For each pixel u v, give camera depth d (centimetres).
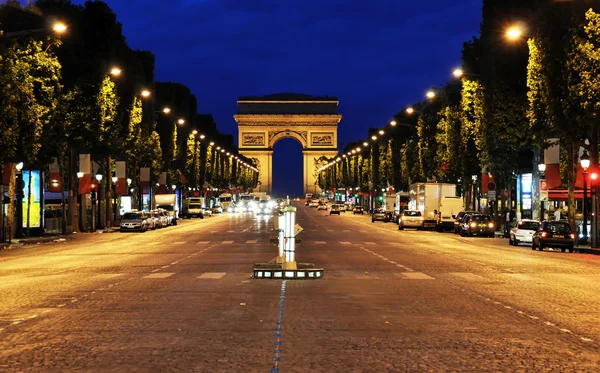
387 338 1357
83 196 6938
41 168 5794
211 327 1480
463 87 7156
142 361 1151
